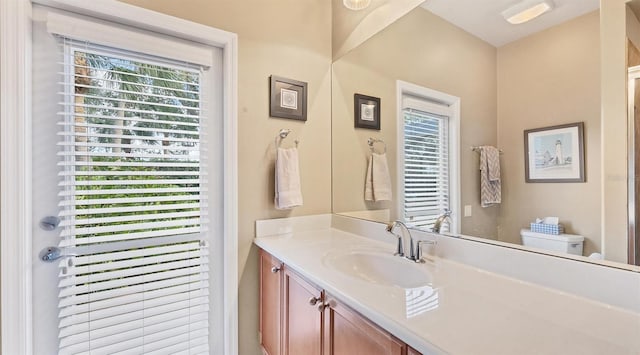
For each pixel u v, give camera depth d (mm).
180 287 1387
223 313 1498
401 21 1378
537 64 880
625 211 701
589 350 538
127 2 1214
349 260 1230
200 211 1440
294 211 1675
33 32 1094
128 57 1279
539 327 625
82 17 1173
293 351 1178
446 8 1161
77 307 1177
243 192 1506
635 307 678
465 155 1087
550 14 853
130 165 1262
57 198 1141
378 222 1491
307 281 1073
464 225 1074
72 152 1161
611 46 730
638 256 681
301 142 1708
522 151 912
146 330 1296
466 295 799
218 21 1432
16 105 1035
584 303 734
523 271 887
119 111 1268
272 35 1606
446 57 1166
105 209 1218
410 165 1335
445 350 545
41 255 1115
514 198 928
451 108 1143
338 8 1806
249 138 1522
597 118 751
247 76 1517
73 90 1174
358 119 1645
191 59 1402
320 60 1793
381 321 693
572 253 789
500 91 975
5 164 1018
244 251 1512
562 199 814
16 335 1039
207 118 1457
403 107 1368
